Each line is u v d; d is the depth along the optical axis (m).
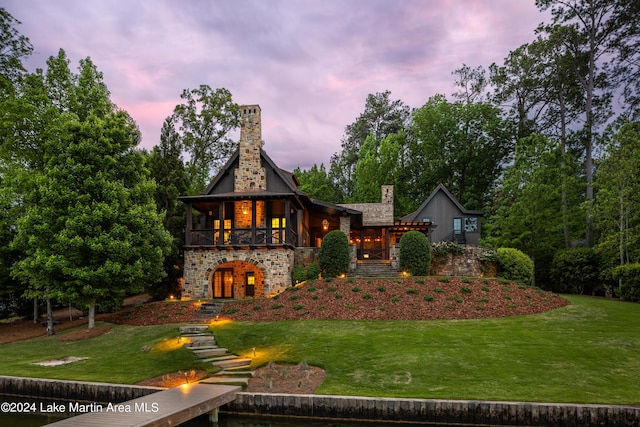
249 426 9.30
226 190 24.89
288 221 22.02
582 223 30.73
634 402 8.71
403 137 45.25
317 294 18.58
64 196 16.34
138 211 17.52
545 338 13.30
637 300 20.20
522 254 23.59
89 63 23.52
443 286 18.83
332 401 9.45
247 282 24.22
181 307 19.45
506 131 40.75
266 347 13.72
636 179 22.11
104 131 18.09
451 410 8.94
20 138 21.11
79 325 19.69
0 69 22.00
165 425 7.93
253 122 24.89
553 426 8.52
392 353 12.19
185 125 35.91
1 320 22.80
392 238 31.47
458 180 43.47
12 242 17.20
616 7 31.70
